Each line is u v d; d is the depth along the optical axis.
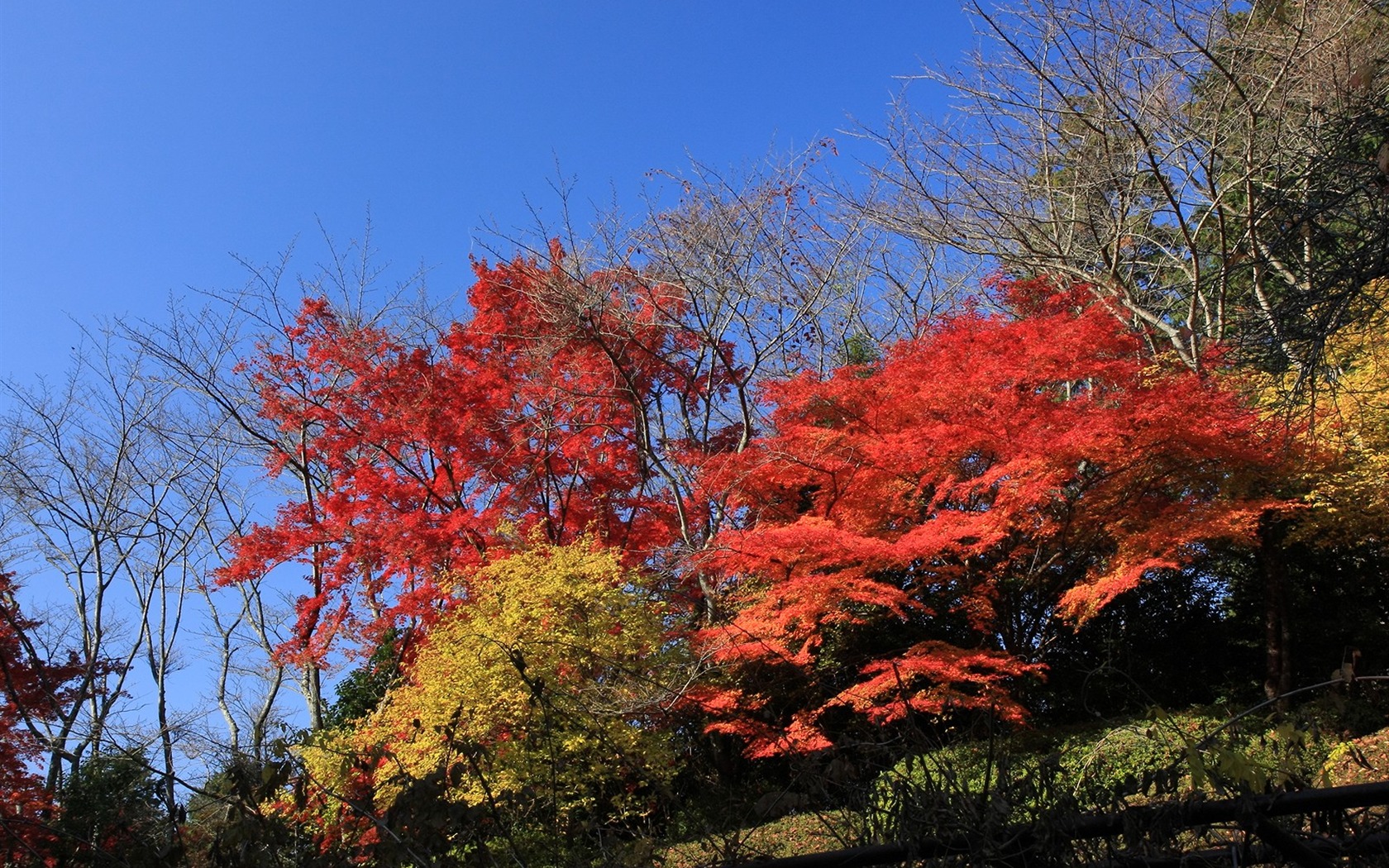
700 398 23.28
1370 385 14.52
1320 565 18.83
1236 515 14.87
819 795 4.47
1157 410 14.24
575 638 14.10
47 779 13.24
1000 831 3.35
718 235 19.97
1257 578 19.25
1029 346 15.34
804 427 16.44
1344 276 7.07
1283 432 13.78
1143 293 20.08
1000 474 14.62
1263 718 13.63
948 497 17.09
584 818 12.34
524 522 18.80
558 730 13.12
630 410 21.41
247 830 4.35
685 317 21.22
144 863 4.55
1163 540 15.26
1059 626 18.31
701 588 18.41
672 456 18.64
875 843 3.71
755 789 13.07
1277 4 15.70
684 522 18.58
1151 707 4.04
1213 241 18.67
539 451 19.73
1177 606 20.03
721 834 4.71
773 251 20.56
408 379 19.39
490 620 14.53
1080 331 15.11
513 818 4.67
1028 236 19.48
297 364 19.91
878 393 17.00
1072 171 19.31
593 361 20.31
